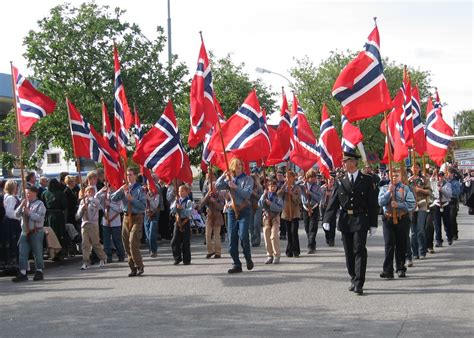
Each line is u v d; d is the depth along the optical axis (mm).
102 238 16359
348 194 9758
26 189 12484
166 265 13953
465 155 44062
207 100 13039
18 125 12797
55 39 23672
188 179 13961
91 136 14344
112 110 23656
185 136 29906
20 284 11898
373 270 12102
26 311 9141
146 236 17047
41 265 12438
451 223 16609
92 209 14000
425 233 13953
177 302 9422
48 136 23875
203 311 8711
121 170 14266
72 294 10477
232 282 11164
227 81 35656
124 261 14984
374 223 9766
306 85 48750
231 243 12312
